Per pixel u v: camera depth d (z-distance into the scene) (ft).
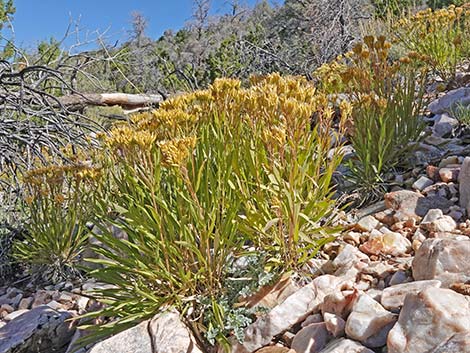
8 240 13.80
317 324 6.32
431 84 16.98
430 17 18.15
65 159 14.43
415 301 5.46
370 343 5.71
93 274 8.11
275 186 7.63
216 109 8.73
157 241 7.28
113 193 9.35
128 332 7.15
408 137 10.90
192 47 47.88
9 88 21.26
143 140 7.21
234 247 7.93
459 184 8.91
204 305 7.35
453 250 6.32
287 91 7.91
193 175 7.22
